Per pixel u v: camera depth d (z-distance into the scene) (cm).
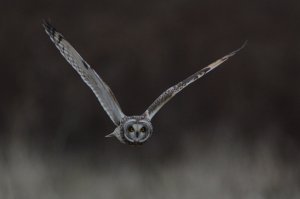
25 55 2253
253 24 2298
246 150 1382
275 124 2112
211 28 2302
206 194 1171
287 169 1421
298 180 1323
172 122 2050
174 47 2273
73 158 1628
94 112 2102
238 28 2298
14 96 2177
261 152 1355
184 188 1205
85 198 1242
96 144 2000
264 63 2242
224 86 2180
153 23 2308
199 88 2156
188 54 2266
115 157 1797
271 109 2158
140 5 2342
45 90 2169
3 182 1215
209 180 1201
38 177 1264
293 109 2173
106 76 2238
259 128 2077
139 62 2248
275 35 2295
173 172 1315
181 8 2323
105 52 2270
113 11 2338
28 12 2336
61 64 2212
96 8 2350
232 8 2320
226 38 2292
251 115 2117
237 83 2184
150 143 1902
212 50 2273
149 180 1312
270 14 2325
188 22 2306
